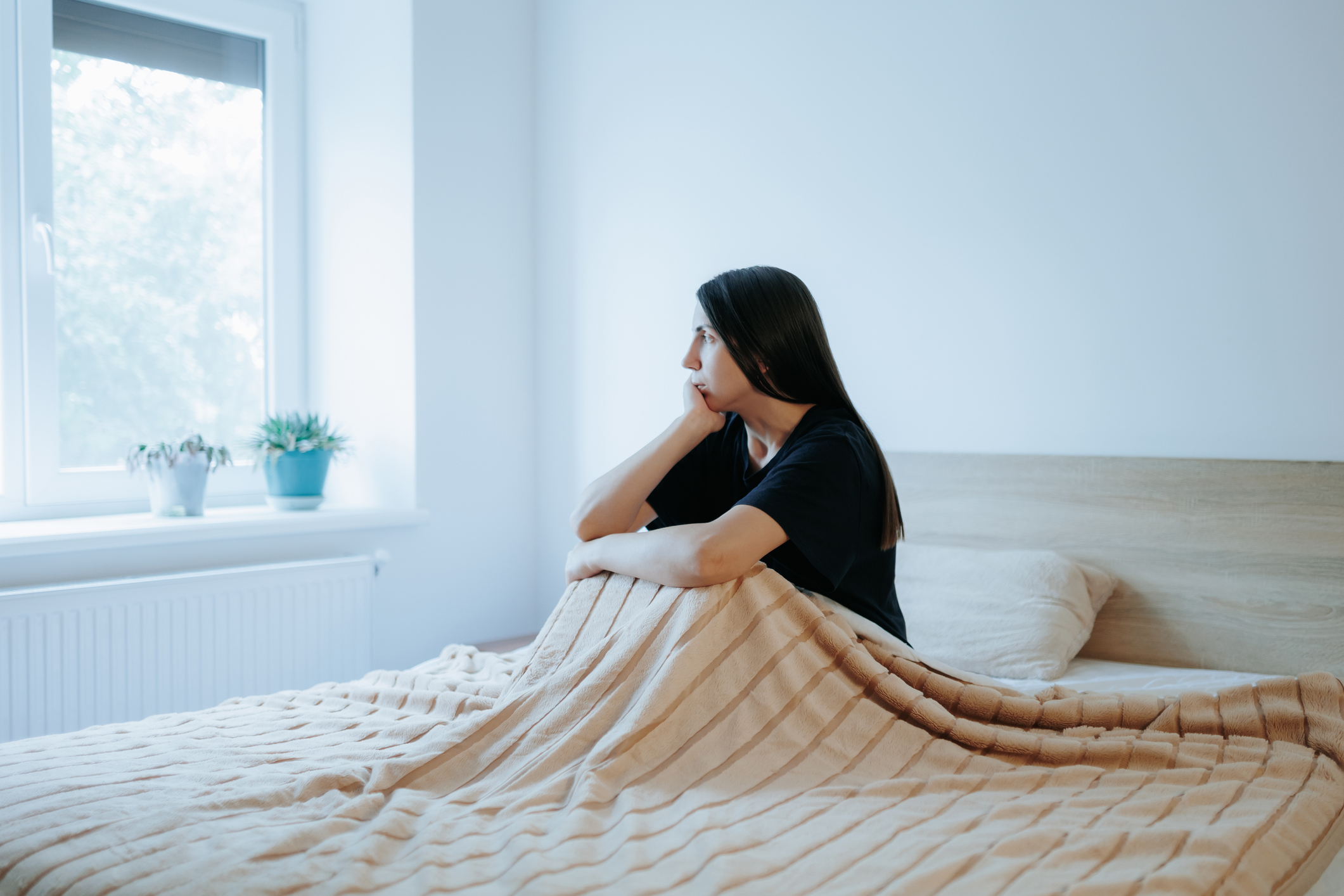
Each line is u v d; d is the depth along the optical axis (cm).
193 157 285
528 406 320
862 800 97
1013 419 226
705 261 278
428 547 293
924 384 239
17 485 253
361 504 301
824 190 255
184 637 237
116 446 271
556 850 81
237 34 293
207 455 261
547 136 317
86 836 83
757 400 138
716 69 275
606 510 141
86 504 262
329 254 304
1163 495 201
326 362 308
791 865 80
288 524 259
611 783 98
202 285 288
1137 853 83
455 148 294
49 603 216
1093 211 214
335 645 266
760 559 125
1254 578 190
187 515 260
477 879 77
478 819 91
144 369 276
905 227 242
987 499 225
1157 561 201
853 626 121
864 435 134
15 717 212
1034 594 196
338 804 94
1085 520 211
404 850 84
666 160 287
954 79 233
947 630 196
